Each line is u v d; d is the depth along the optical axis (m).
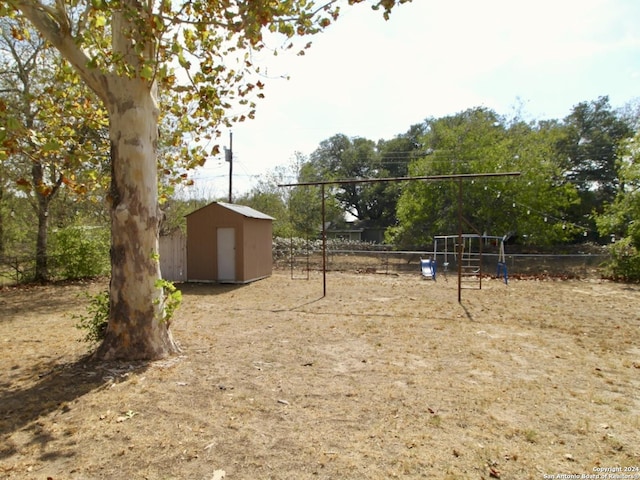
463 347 5.57
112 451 2.82
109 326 4.93
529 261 17.25
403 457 2.72
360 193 44.19
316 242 24.23
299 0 4.95
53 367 4.69
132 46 4.41
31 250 15.46
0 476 2.52
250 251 13.82
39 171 12.39
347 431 3.10
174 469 2.59
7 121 4.08
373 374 4.43
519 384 4.11
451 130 21.81
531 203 19.34
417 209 20.98
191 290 11.83
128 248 4.79
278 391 3.93
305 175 30.84
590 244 22.95
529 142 21.47
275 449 2.83
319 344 5.72
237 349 5.43
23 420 3.31
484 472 2.54
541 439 2.97
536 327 6.89
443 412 3.45
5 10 4.22
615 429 3.13
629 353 5.30
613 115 32.16
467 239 21.59
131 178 4.73
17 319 7.88
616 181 30.25
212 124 6.46
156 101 5.12
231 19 4.82
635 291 11.55
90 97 6.68
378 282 13.77
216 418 3.33
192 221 13.66
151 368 4.56
